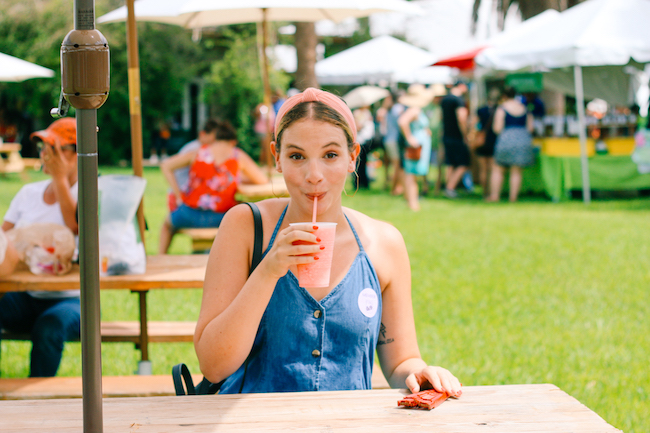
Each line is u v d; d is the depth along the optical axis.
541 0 18.48
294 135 1.59
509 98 11.38
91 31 0.99
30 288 2.76
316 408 1.40
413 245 7.45
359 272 1.70
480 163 12.67
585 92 13.46
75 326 3.03
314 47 14.80
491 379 3.62
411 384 1.52
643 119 11.54
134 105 3.22
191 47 21.50
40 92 18.84
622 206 10.77
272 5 4.48
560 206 10.89
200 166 5.45
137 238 2.96
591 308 5.02
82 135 1.01
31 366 2.95
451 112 12.03
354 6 4.48
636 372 3.75
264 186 6.04
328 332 1.66
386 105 13.10
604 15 10.12
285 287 1.64
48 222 3.12
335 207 1.73
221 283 1.66
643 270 6.21
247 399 1.45
